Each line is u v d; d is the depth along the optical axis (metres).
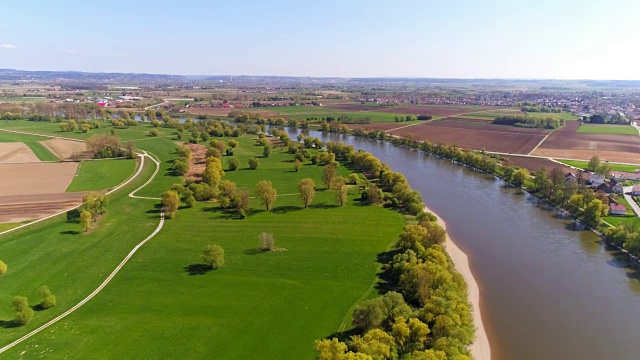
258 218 137.75
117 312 83.75
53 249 112.12
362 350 63.06
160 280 97.06
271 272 101.00
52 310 84.56
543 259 117.56
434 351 61.56
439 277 84.50
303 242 118.81
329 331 77.62
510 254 120.56
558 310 92.50
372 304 74.69
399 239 113.88
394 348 65.50
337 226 131.00
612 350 79.38
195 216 139.25
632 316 90.62
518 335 83.19
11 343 73.75
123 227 128.75
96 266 103.69
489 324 86.62
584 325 87.12
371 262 106.44
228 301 87.94
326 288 93.38
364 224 132.88
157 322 80.31
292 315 82.81
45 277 97.81
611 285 103.56
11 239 116.81
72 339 74.94
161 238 120.94
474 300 95.62
